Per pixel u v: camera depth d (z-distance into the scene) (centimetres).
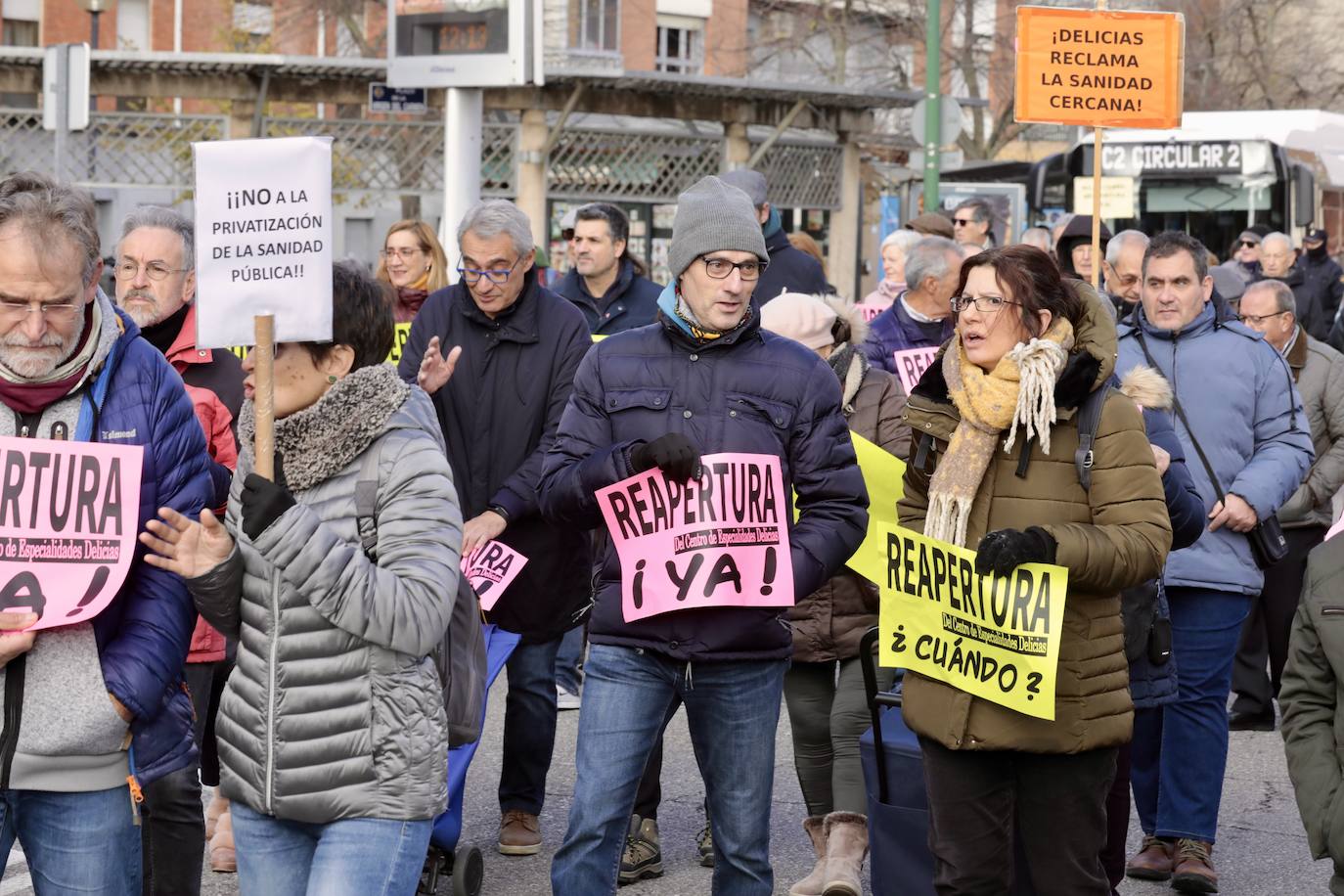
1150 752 676
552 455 503
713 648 480
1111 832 570
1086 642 448
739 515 479
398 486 390
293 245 376
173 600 397
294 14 3000
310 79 2106
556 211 2408
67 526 385
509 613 662
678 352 496
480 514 667
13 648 378
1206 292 700
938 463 471
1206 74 4228
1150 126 858
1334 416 902
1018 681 436
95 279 390
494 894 629
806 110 2605
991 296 448
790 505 504
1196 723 654
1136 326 709
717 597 475
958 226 1275
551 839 700
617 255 941
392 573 382
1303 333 915
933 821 462
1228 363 687
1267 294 910
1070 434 449
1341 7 4450
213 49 3128
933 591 454
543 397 669
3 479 382
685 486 478
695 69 3628
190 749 407
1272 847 713
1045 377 438
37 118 1975
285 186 375
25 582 381
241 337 375
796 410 492
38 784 385
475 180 1318
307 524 373
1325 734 423
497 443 667
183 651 400
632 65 3462
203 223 371
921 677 461
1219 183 2278
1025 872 490
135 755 395
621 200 2461
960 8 3706
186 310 591
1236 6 4175
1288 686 430
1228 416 683
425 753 388
